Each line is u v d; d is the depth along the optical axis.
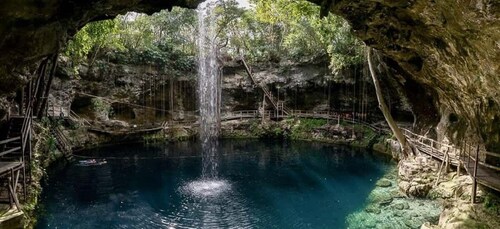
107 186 18.02
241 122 33.09
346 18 11.44
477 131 13.17
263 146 29.47
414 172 16.67
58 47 9.80
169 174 20.69
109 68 28.58
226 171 21.77
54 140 21.33
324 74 31.97
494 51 7.45
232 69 34.88
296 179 20.05
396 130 18.62
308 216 14.26
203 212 14.75
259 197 16.80
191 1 10.96
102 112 28.34
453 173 15.26
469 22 7.20
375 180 19.27
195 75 34.00
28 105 12.42
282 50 34.53
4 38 7.95
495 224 10.00
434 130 19.38
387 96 27.69
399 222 12.80
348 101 32.00
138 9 11.01
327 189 18.08
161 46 32.62
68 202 15.52
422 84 17.38
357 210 14.66
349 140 28.83
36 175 14.29
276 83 34.00
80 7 9.12
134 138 29.19
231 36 36.56
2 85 9.71
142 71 30.81
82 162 22.50
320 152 27.00
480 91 10.40
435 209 13.66
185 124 32.50
